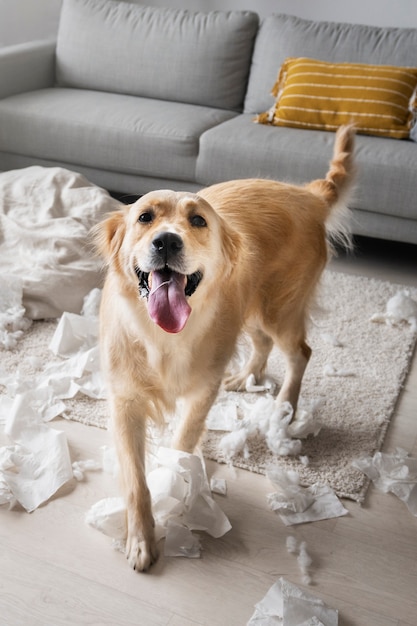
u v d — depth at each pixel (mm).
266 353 2447
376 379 2551
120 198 4102
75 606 1604
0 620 1556
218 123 3705
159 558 1745
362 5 4254
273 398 2418
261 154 3312
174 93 4020
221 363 1884
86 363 2449
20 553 1736
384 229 3268
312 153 3236
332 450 2168
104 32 4070
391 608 1652
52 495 1928
